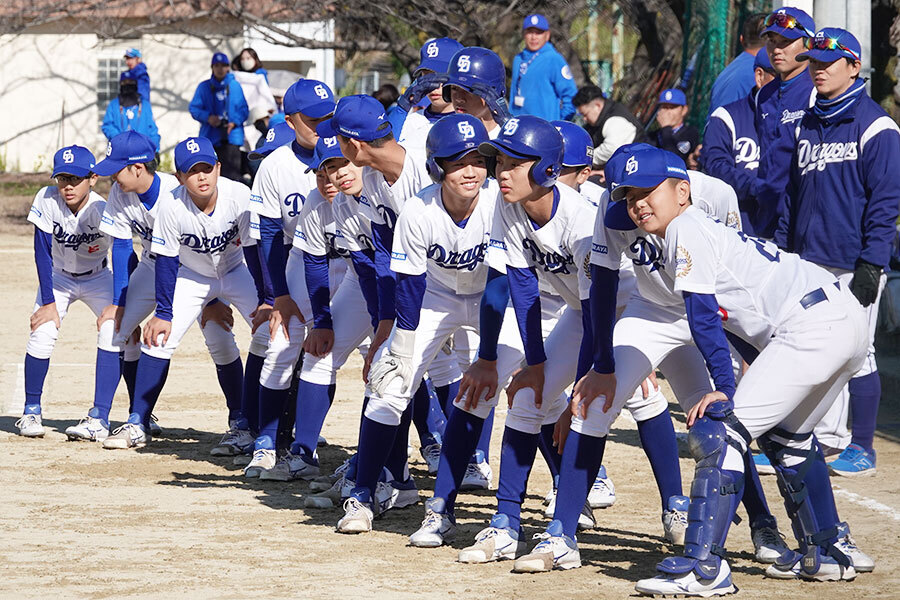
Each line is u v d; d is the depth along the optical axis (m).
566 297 9.26
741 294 8.20
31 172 50.97
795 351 8.09
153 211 13.59
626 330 8.89
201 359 20.89
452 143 8.86
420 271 9.58
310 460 12.08
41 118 50.72
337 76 51.94
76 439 14.23
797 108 13.15
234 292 13.75
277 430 12.47
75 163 14.03
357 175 10.22
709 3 24.41
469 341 12.07
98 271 14.94
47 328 14.52
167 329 13.66
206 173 12.79
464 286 9.93
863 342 8.33
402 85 48.47
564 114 22.97
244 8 36.47
